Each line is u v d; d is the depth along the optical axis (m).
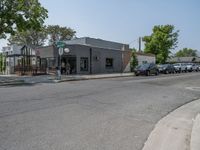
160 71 42.41
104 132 7.07
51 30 72.00
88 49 40.53
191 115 9.73
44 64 39.62
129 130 7.36
